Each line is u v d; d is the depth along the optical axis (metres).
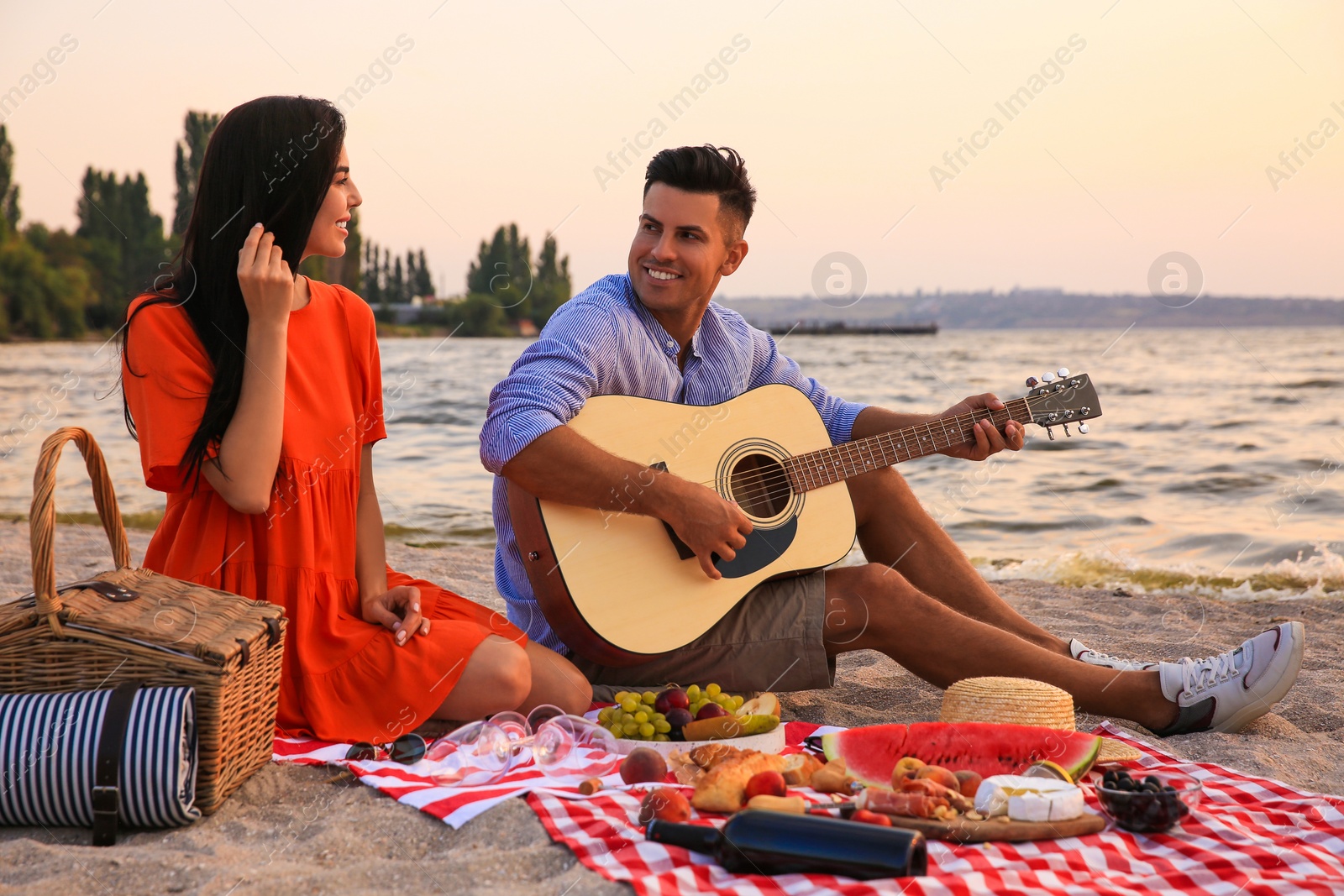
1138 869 1.93
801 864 1.81
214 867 1.87
